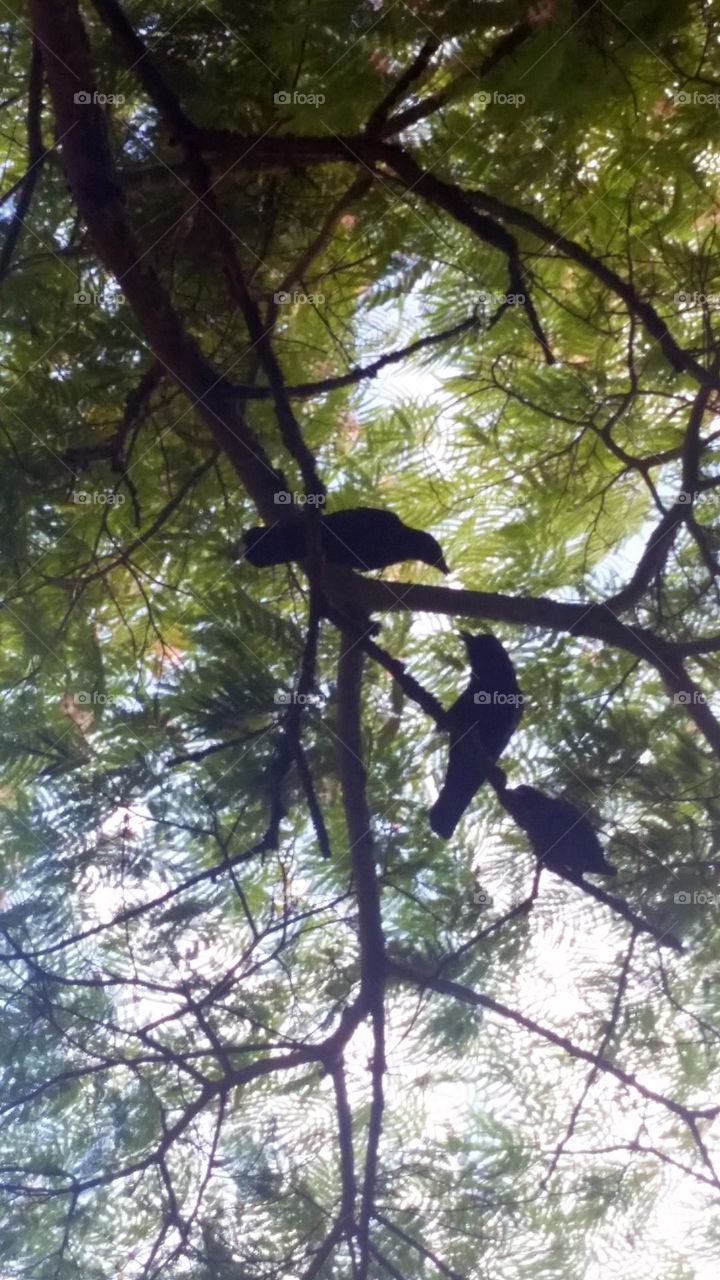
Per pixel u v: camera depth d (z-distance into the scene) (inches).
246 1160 100.4
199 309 137.6
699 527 123.6
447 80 121.7
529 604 113.6
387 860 108.0
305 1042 104.8
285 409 107.6
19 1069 91.8
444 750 115.8
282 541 111.1
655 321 123.0
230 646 105.4
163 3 118.2
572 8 97.7
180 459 138.2
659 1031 100.2
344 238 139.3
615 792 104.6
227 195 130.0
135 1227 95.8
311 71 113.0
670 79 116.0
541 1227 100.0
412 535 112.4
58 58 108.7
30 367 125.2
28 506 119.9
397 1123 106.7
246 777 99.0
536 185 129.0
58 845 97.4
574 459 143.4
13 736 107.0
